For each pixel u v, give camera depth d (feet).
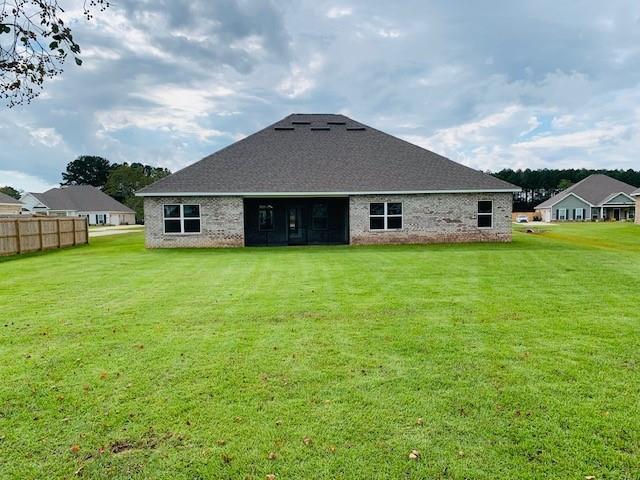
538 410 11.98
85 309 23.71
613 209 179.42
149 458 10.14
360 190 64.03
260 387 13.64
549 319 20.88
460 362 15.46
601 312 22.17
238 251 56.75
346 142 72.90
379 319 21.08
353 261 43.57
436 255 48.52
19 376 14.61
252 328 19.79
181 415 11.98
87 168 292.81
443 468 9.61
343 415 11.88
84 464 9.93
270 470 9.66
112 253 56.29
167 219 62.85
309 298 25.80
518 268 37.65
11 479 9.39
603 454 10.02
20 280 33.83
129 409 12.34
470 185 65.62
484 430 11.05
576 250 53.78
